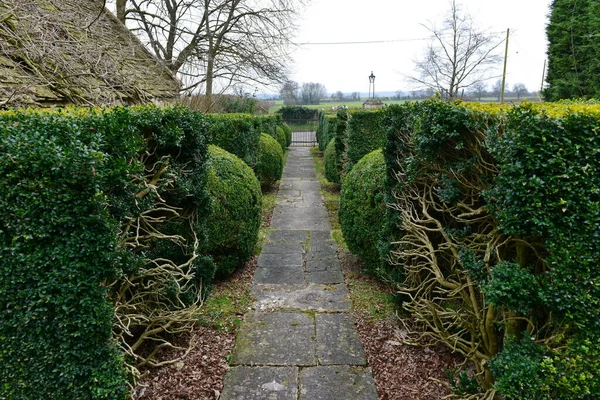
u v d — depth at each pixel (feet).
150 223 10.73
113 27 24.26
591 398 5.58
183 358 10.39
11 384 6.57
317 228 23.67
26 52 13.41
